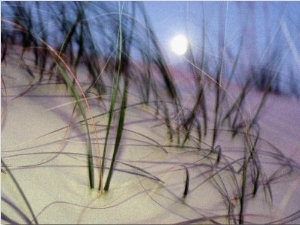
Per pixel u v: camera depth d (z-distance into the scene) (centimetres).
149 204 70
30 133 82
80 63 108
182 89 110
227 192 77
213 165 84
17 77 100
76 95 81
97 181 73
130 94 104
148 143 88
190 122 99
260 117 109
